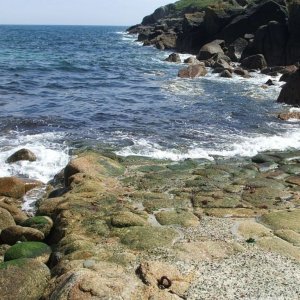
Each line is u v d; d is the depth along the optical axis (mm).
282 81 36000
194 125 20547
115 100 26875
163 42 74875
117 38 124562
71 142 17453
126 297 6680
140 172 13773
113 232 9453
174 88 31797
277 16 52562
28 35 144500
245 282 7418
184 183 12797
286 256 8430
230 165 14648
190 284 7281
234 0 65000
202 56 51875
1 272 7781
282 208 11094
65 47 82812
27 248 9031
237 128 20016
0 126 19531
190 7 106375
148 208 10859
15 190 13141
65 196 11500
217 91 30641
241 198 11719
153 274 7352
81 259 8172
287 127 20344
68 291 6758
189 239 9062
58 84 33188
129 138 18219
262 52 46875
